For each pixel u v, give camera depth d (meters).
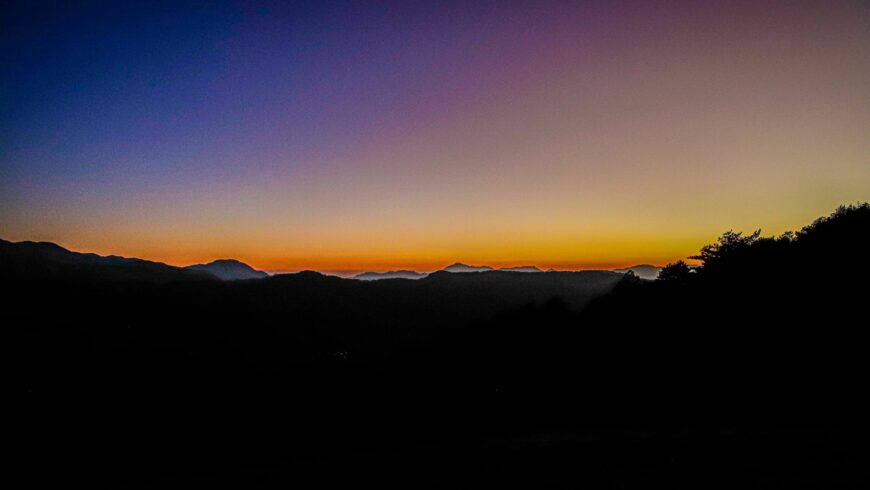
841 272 29.91
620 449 14.84
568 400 31.36
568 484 11.72
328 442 27.89
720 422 20.38
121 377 50.22
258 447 27.64
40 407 39.88
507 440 20.12
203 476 18.86
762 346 28.27
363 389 47.00
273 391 46.41
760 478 10.98
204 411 39.22
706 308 35.31
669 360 32.16
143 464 24.14
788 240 39.88
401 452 19.23
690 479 11.30
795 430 16.70
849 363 23.66
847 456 12.34
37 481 22.58
